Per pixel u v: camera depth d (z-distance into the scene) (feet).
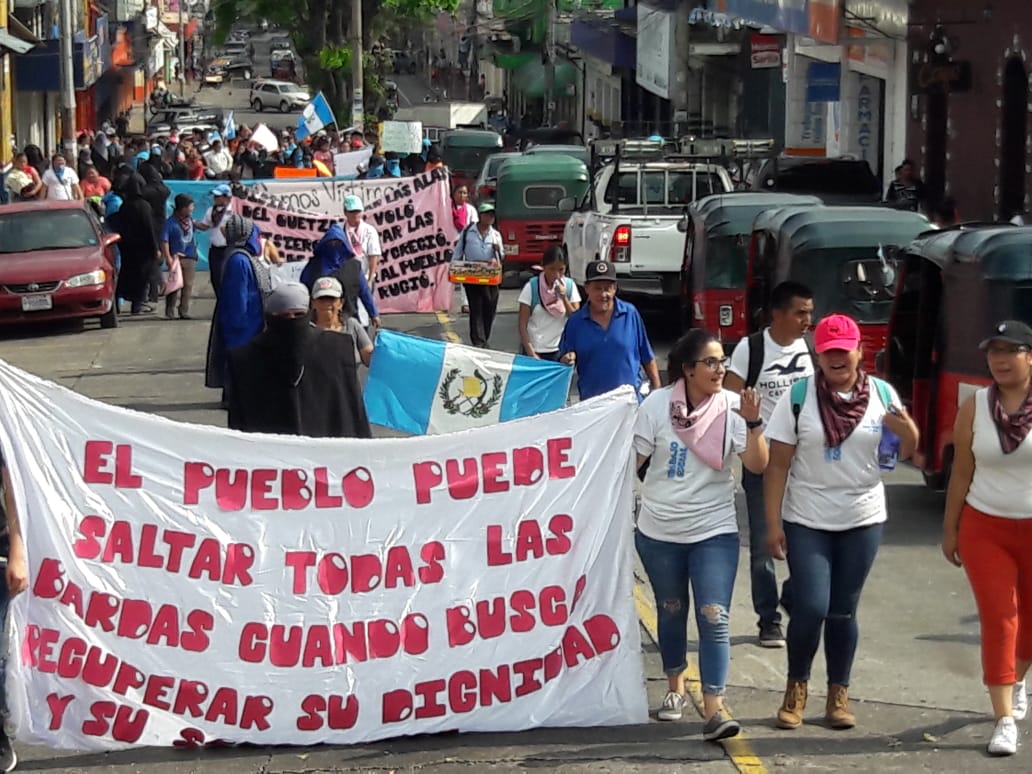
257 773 39.40
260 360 44.52
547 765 39.50
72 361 82.38
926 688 43.11
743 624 46.91
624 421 40.93
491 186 120.47
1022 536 40.09
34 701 40.01
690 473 40.37
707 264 73.36
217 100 393.50
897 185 94.73
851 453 40.14
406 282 94.12
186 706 40.29
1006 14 94.38
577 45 216.33
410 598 40.65
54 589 40.11
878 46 119.55
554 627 40.86
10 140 178.91
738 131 164.25
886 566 50.65
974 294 51.83
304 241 93.61
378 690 40.50
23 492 40.06
